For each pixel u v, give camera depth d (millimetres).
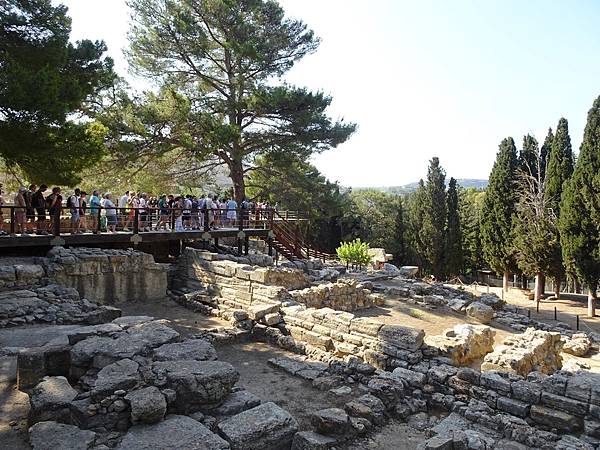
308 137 25641
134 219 16469
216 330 11812
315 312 11438
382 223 48562
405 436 6816
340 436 6211
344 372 8961
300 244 26000
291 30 27203
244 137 26000
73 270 13141
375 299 17266
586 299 29594
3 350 7914
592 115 23719
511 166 32062
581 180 23953
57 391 5516
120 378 5492
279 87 24000
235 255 19594
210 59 26141
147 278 15211
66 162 14547
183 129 23734
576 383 6691
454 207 38125
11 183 19469
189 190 30234
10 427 5426
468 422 7098
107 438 4887
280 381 8828
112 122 21891
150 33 24891
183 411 5535
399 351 9578
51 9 15125
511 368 8484
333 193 30500
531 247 27797
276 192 29688
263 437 5289
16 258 13234
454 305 17562
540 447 6227
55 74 13594
